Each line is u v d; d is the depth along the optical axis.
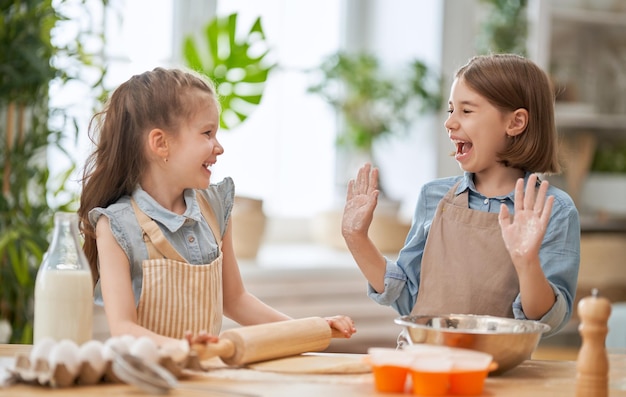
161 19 4.47
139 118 1.76
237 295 1.92
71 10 3.89
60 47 3.34
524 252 1.56
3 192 3.18
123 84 1.81
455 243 1.88
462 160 1.94
